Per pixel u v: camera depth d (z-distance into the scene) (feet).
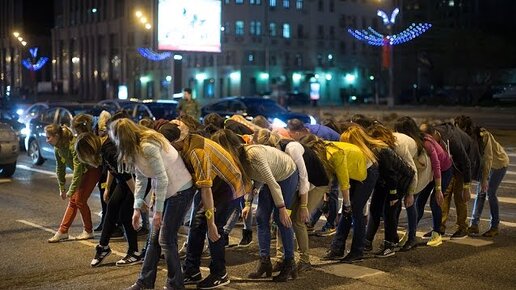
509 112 153.17
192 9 114.42
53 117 61.82
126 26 281.74
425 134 27.73
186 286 22.71
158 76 262.06
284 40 261.44
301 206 23.31
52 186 47.88
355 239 25.86
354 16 284.41
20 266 25.59
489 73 207.41
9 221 34.71
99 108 66.33
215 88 257.55
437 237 28.81
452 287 22.65
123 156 19.99
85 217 30.09
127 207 25.31
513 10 307.37
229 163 21.50
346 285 22.81
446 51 219.61
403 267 25.23
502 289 22.43
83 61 317.01
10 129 52.75
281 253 24.54
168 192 20.58
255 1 252.21
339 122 35.12
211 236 21.21
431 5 333.62
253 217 32.71
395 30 255.50
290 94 225.56
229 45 248.73
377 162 25.39
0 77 373.81
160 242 20.89
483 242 29.50
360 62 286.25
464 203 30.07
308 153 23.67
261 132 23.90
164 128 21.24
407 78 269.64
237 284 22.93
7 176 53.16
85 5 314.96
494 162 30.32
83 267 25.40
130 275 24.22
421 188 27.61
